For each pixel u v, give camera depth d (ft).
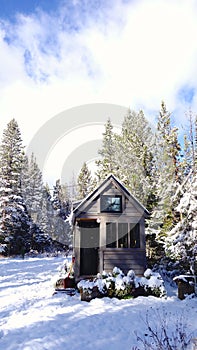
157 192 65.16
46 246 128.67
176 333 22.33
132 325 25.14
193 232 43.21
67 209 174.91
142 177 69.46
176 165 60.80
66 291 40.32
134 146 77.20
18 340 21.39
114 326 24.98
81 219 47.44
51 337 22.15
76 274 43.75
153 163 73.87
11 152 107.55
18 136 111.75
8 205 99.96
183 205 44.80
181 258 46.98
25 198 136.98
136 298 36.35
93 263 50.06
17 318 27.35
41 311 29.91
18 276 53.36
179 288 36.91
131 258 44.88
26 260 81.87
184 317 27.12
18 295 38.04
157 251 62.44
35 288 43.04
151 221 61.67
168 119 74.84
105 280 37.73
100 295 36.27
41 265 71.46
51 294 38.91
